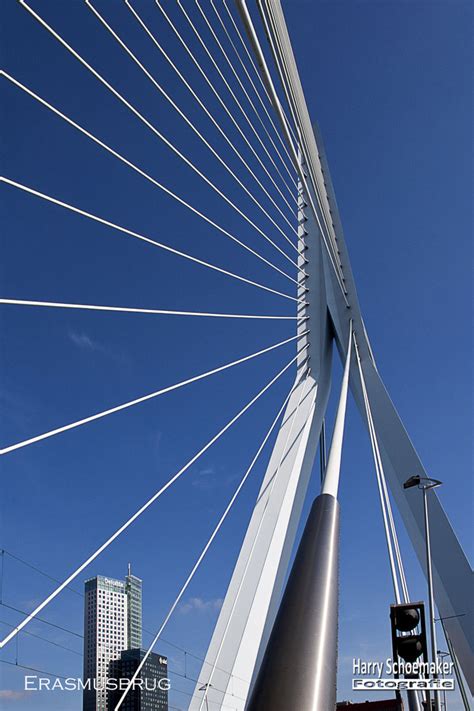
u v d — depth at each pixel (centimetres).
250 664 1148
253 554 1309
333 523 441
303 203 2219
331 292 2030
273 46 1022
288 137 1275
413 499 1753
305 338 1912
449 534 1700
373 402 1884
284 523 1383
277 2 1050
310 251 2122
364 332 1978
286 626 304
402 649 657
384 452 1827
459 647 1590
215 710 1075
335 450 734
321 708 254
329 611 320
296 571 362
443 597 1647
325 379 1845
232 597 1227
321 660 279
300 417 1662
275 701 254
